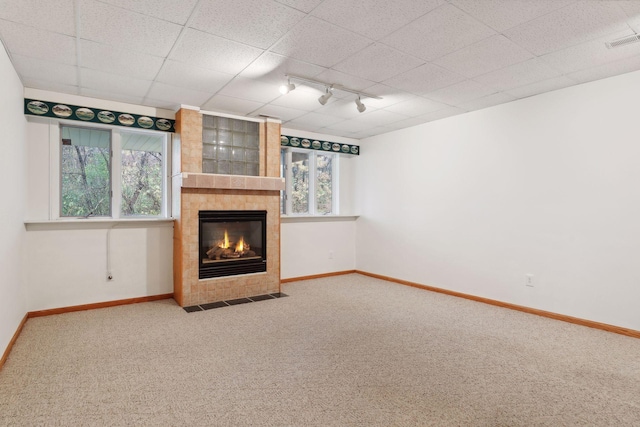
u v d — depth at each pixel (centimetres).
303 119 517
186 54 303
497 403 218
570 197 377
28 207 387
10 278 300
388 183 595
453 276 491
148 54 303
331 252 630
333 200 660
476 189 464
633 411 210
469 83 370
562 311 382
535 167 405
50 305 393
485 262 453
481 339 325
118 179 443
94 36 271
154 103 438
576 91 373
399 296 484
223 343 312
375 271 618
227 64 323
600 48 290
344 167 664
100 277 423
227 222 473
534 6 230
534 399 223
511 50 295
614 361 279
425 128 532
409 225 557
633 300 335
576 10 236
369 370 262
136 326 356
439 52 299
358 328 353
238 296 473
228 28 260
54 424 194
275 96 412
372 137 629
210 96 412
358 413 207
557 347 306
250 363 272
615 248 346
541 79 359
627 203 339
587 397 226
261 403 217
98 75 348
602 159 355
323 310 416
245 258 482
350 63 321
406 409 211
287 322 371
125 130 445
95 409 209
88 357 281
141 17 244
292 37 274
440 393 229
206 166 453
